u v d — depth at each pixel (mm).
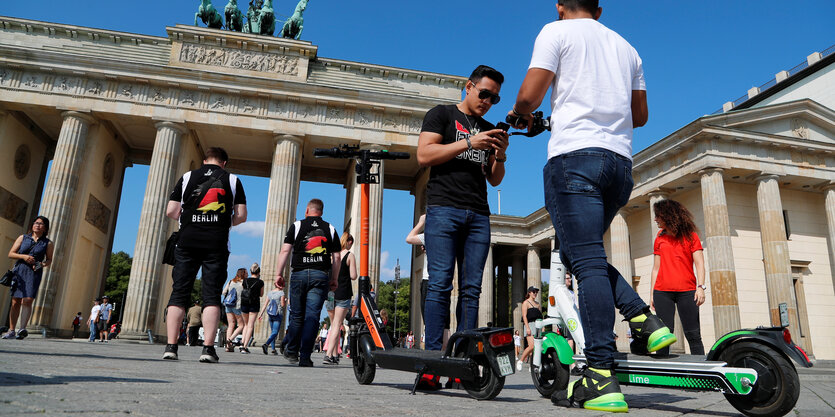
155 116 33531
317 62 38094
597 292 3035
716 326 28062
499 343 3270
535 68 3303
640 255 38000
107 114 33375
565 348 3863
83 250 34531
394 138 36344
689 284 6293
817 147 31672
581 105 3264
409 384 4746
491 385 3287
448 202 4305
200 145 38094
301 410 2232
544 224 46531
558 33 3396
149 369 4527
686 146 31297
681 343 31109
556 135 3326
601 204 3156
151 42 36156
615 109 3283
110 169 37750
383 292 117250
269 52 36844
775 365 2920
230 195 6980
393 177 44562
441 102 38781
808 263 33375
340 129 35812
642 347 3434
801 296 32562
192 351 13562
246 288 16078
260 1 41656
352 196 39125
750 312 31234
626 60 3539
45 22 34906
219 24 39750
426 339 4121
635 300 3365
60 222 31188
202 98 34500
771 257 29703
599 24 3574
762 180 30984
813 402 4695
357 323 4727
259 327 30469
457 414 2396
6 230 34812
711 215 29312
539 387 4145
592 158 3133
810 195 35000
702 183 30250
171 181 32844
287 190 33781
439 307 4129
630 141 3363
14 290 11242
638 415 2750
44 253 11688
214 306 7062
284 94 35062
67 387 2385
